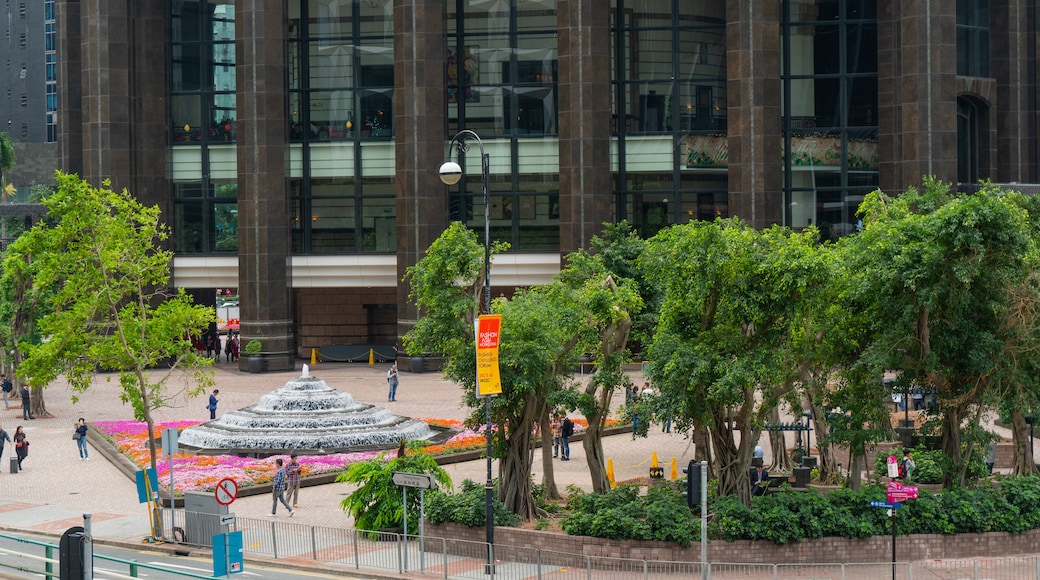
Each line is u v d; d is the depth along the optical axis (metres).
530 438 41.75
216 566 33.12
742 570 36.34
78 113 98.75
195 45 95.56
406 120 89.19
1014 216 39.16
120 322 44.38
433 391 78.31
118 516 45.62
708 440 40.62
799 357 40.56
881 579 35.50
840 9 91.00
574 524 38.22
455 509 39.44
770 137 86.06
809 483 47.97
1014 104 91.50
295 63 94.31
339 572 37.00
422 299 42.53
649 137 91.62
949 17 84.56
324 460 53.41
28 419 69.75
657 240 41.44
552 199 91.81
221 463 53.34
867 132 90.94
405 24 89.00
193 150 95.50
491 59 92.31
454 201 92.62
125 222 45.06
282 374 89.25
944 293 39.41
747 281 38.50
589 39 87.38
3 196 155.88
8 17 190.25
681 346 39.03
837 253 41.00
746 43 85.94
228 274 94.56
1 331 71.94
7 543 39.72
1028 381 41.09
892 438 42.47
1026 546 39.41
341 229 94.19
